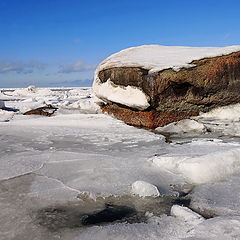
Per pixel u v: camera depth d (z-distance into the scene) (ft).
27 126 23.52
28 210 10.18
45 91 125.39
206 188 11.85
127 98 25.91
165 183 12.46
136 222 9.52
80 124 24.50
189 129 24.41
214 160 13.20
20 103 51.57
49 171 13.29
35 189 11.64
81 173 13.07
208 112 25.54
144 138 20.07
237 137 21.81
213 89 24.68
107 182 12.26
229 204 10.30
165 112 25.18
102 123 24.88
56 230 9.04
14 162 14.26
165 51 29.32
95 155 15.52
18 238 8.59
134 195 11.37
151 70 24.54
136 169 13.55
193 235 8.01
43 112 34.30
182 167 13.16
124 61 27.30
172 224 9.09
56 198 11.03
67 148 17.33
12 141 18.93
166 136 22.59
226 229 8.11
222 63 24.54
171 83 24.13
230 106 25.38
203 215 9.79
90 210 10.33
